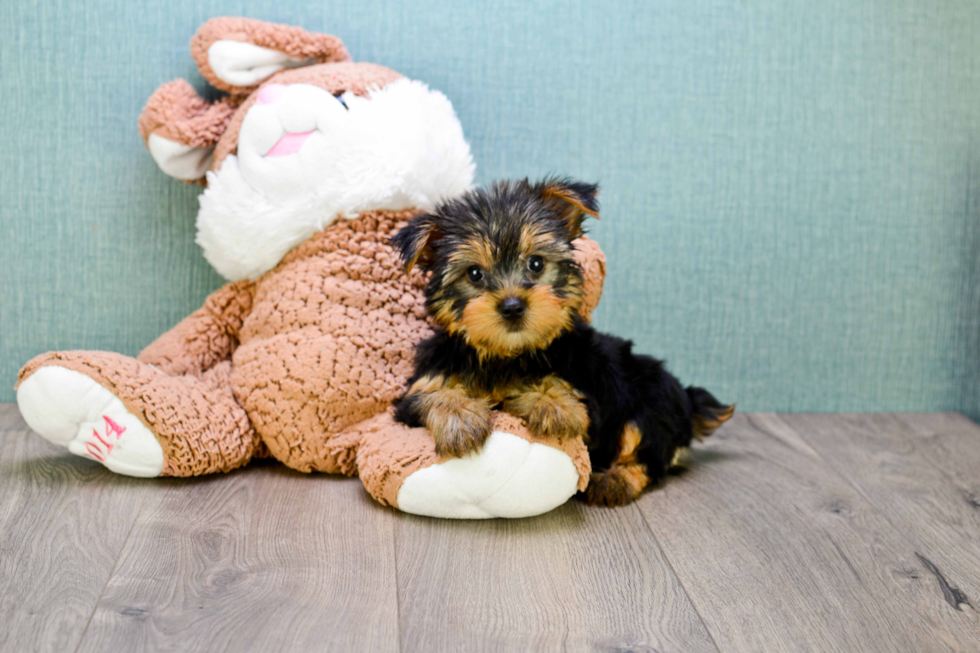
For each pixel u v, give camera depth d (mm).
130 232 2371
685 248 2508
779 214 2516
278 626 1329
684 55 2426
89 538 1604
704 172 2480
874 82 2484
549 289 1680
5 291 2367
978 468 2184
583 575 1544
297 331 1977
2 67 2268
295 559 1559
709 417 2168
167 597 1402
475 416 1672
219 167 2078
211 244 2090
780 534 1755
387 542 1645
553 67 2398
